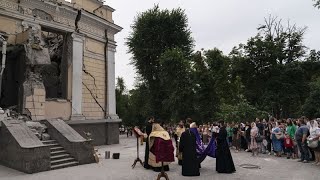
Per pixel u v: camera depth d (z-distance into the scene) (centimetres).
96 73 2262
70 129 1459
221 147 1120
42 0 1828
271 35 4184
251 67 3794
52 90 2033
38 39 1664
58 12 1948
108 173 1109
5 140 1205
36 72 1697
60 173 1111
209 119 2888
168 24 3525
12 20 1703
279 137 1561
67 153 1348
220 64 3122
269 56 3706
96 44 2284
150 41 3497
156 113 3409
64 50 2038
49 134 1434
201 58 3089
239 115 2623
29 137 1217
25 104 1616
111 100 2367
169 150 938
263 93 3709
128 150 1891
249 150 1778
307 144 1320
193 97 2952
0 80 1488
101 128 2239
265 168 1204
